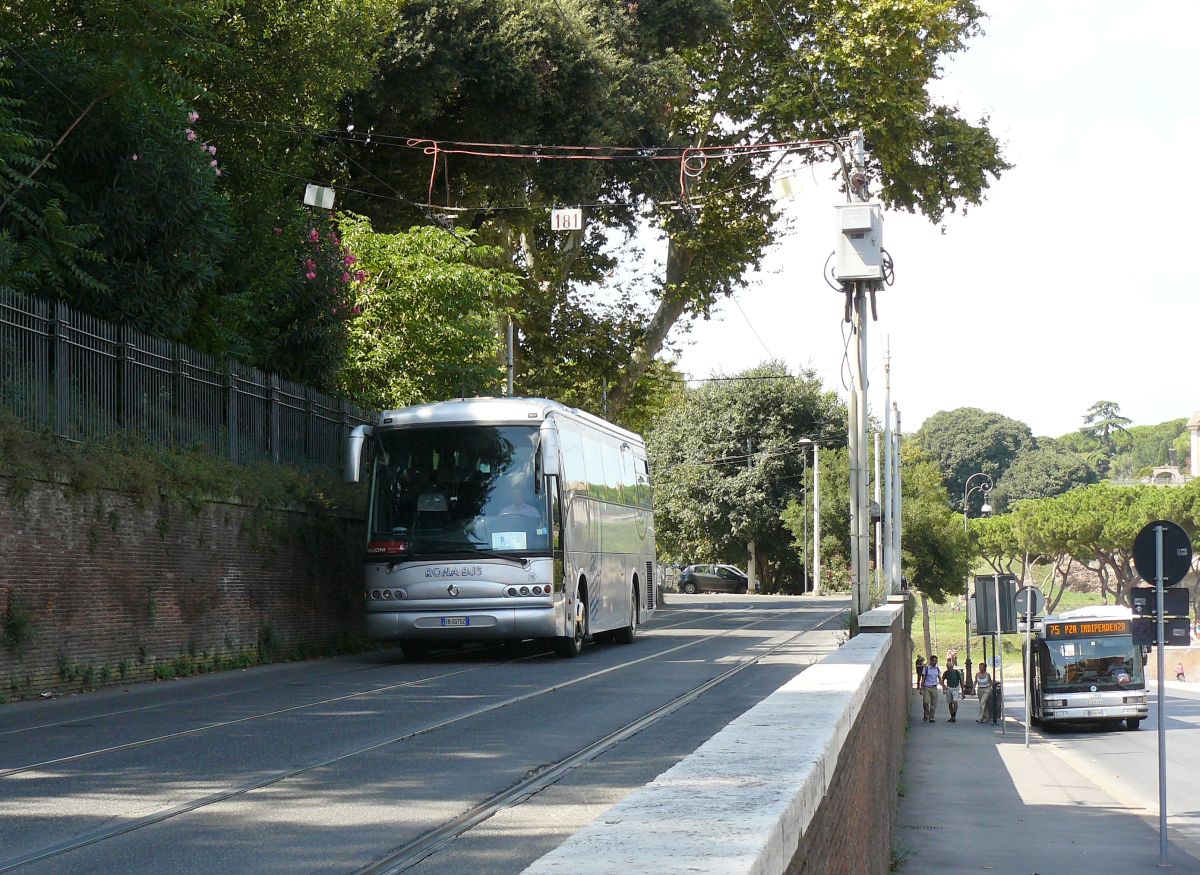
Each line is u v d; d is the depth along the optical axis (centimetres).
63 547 1728
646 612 3161
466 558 2220
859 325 2372
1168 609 1742
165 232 2181
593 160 3559
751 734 484
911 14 3816
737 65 4072
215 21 2605
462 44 3234
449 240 3381
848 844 651
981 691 4328
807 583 8162
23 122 1889
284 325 2873
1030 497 16388
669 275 4319
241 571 2222
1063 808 2191
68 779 993
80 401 1867
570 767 1065
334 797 923
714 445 8831
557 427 2333
